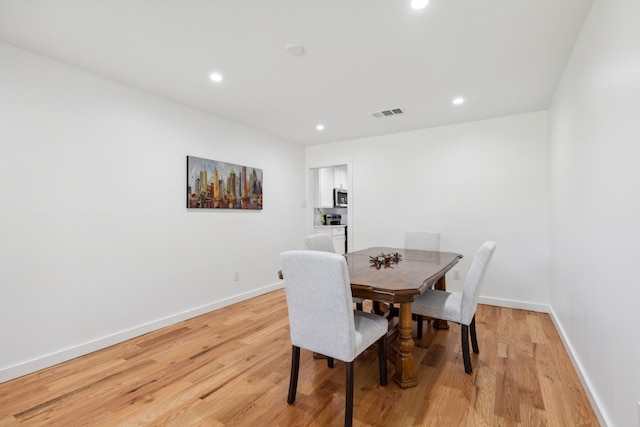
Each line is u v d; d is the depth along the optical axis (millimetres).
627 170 1271
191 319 3227
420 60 2299
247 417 1667
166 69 2447
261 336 2768
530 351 2406
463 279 3824
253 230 4109
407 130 4180
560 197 2656
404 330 1945
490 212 3678
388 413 1678
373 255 3010
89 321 2480
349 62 2332
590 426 1559
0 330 2039
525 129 3490
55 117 2303
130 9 1718
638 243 1173
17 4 1662
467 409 1704
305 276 1623
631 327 1234
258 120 3758
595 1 1636
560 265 2686
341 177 6566
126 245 2734
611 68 1438
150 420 1649
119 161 2688
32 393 1902
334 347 1597
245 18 1802
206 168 3445
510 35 1976
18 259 2125
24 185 2152
